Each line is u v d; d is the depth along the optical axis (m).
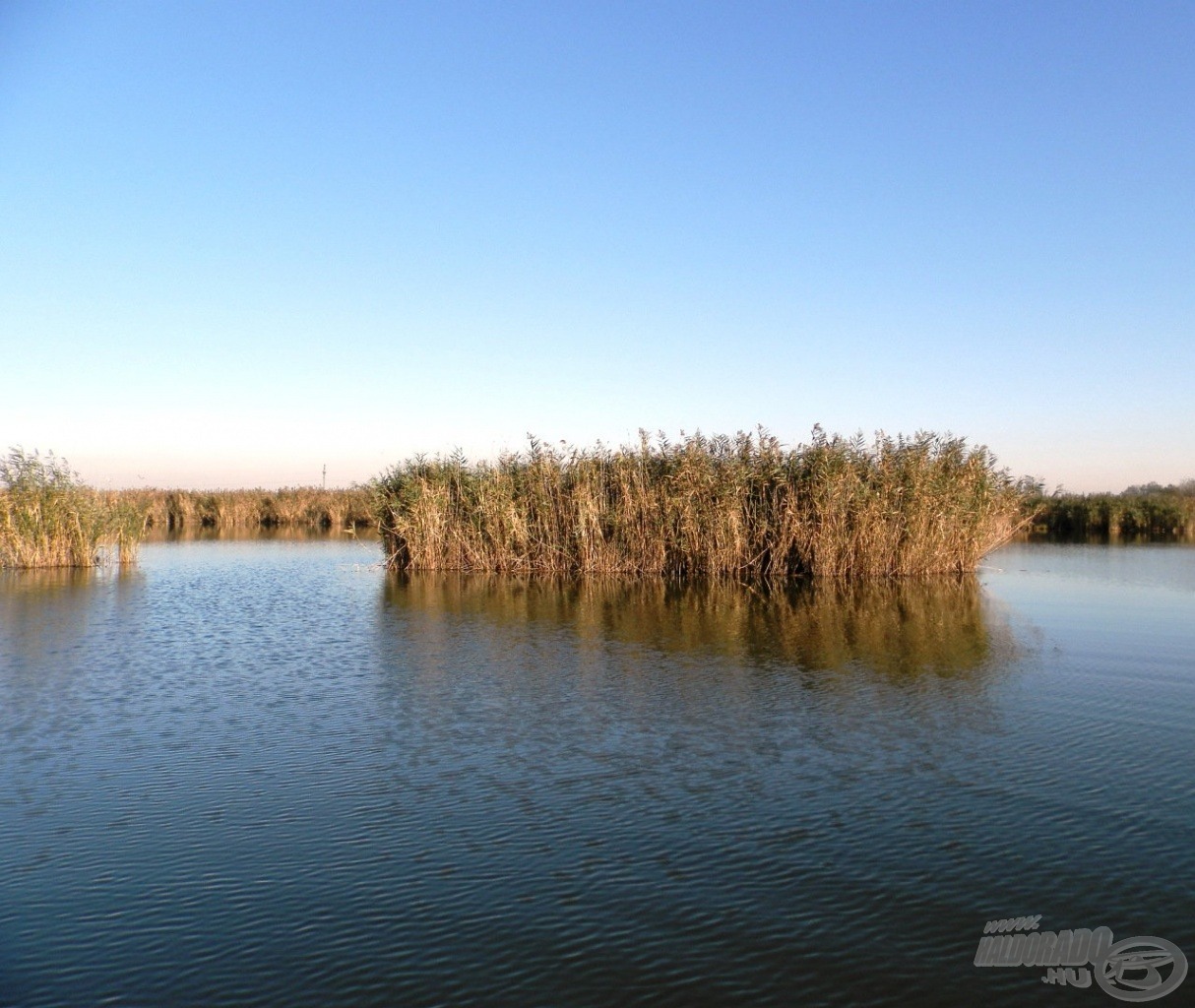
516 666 15.83
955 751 10.91
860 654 16.89
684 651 17.25
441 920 6.95
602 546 31.31
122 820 8.82
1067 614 21.67
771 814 8.97
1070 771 10.17
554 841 8.35
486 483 32.69
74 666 15.70
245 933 6.77
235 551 42.91
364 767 10.39
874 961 6.40
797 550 30.19
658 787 9.75
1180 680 14.55
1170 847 8.16
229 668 15.61
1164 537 52.78
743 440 30.77
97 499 34.97
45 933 6.78
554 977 6.21
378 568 34.09
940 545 29.42
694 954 6.49
